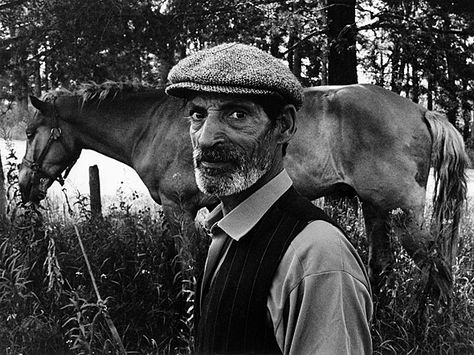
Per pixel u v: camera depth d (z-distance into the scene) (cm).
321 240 112
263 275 115
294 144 446
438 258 415
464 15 690
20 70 677
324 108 447
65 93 506
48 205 526
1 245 411
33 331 379
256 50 126
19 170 476
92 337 351
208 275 133
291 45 849
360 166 440
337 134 443
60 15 619
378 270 463
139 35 635
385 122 438
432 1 694
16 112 658
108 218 518
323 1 771
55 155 510
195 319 141
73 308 398
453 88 736
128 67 643
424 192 448
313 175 448
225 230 124
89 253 442
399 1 712
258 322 116
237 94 121
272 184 126
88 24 618
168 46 660
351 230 528
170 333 415
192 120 129
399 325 413
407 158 438
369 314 117
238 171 122
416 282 424
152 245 454
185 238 414
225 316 118
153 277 435
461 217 447
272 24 720
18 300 388
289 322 111
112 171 1332
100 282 420
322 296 108
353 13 729
